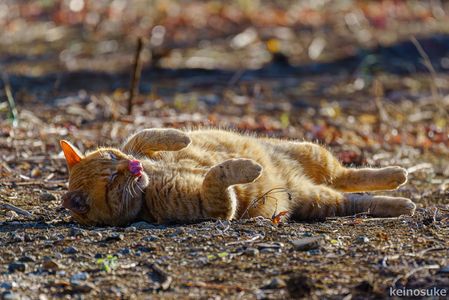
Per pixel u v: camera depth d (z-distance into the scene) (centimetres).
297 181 1211
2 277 848
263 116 1902
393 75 2414
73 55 2634
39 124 1695
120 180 1068
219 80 2316
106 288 817
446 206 1194
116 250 922
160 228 1016
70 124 1722
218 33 2939
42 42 2822
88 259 898
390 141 1695
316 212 1197
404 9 3369
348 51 2677
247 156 1188
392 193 1350
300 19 3148
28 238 974
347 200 1213
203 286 816
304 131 1744
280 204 1155
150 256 902
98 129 1686
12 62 2534
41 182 1310
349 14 3244
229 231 983
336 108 1994
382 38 2855
